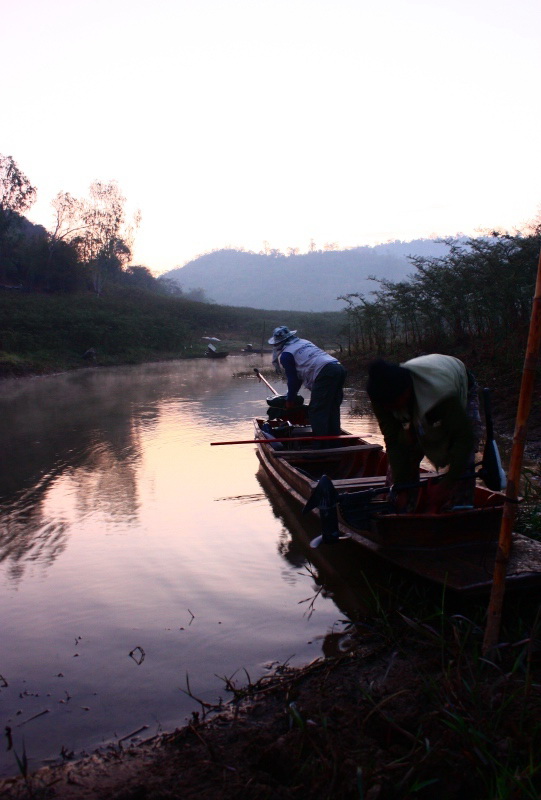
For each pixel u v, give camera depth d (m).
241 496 6.57
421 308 15.65
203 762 2.59
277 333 7.40
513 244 12.55
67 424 10.86
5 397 14.81
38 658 3.52
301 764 2.51
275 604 4.11
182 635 3.74
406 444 3.83
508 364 11.52
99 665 3.43
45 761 2.70
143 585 4.43
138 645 3.63
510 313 12.88
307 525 5.64
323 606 4.06
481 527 3.93
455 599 3.90
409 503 4.30
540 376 10.36
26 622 3.92
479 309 13.60
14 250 44.22
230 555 4.95
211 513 6.02
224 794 2.39
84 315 29.73
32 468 7.79
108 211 48.78
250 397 14.53
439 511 4.21
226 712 2.98
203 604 4.12
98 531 5.53
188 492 6.73
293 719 2.77
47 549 5.12
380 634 3.59
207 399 14.19
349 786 2.35
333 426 6.92
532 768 2.25
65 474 7.50
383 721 2.73
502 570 2.96
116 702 3.11
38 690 3.23
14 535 5.44
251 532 5.48
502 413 9.57
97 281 49.81
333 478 6.83
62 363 24.12
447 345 15.03
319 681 3.16
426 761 2.40
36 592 4.33
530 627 3.41
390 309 18.36
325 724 2.65
